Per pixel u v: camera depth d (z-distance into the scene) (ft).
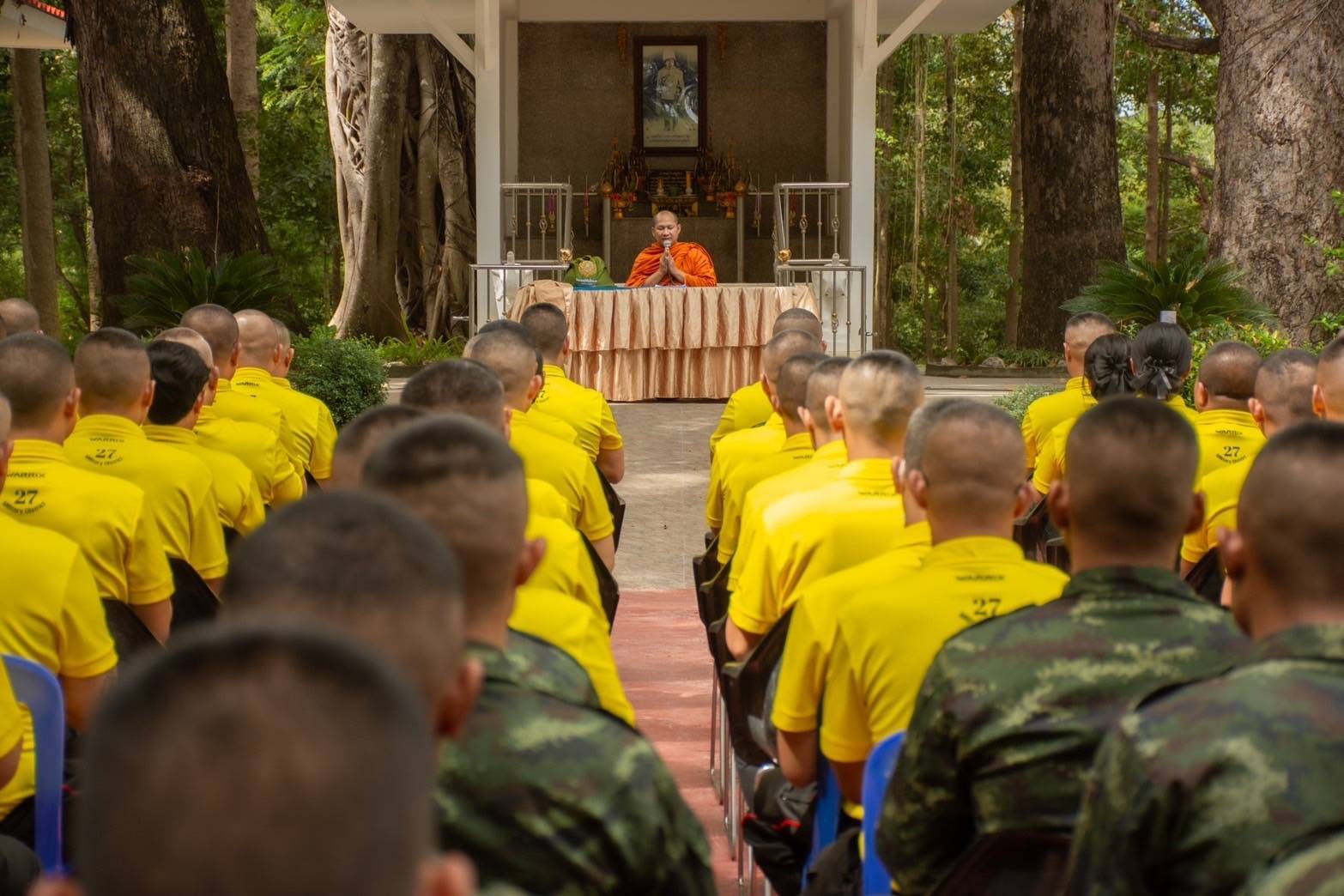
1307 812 6.55
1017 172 124.26
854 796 11.17
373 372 48.16
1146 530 8.95
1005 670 8.80
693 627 28.50
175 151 55.77
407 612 5.55
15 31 78.59
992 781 8.75
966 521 10.68
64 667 12.45
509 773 7.25
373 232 81.41
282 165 115.65
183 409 18.10
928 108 130.72
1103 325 25.25
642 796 7.39
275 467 20.89
